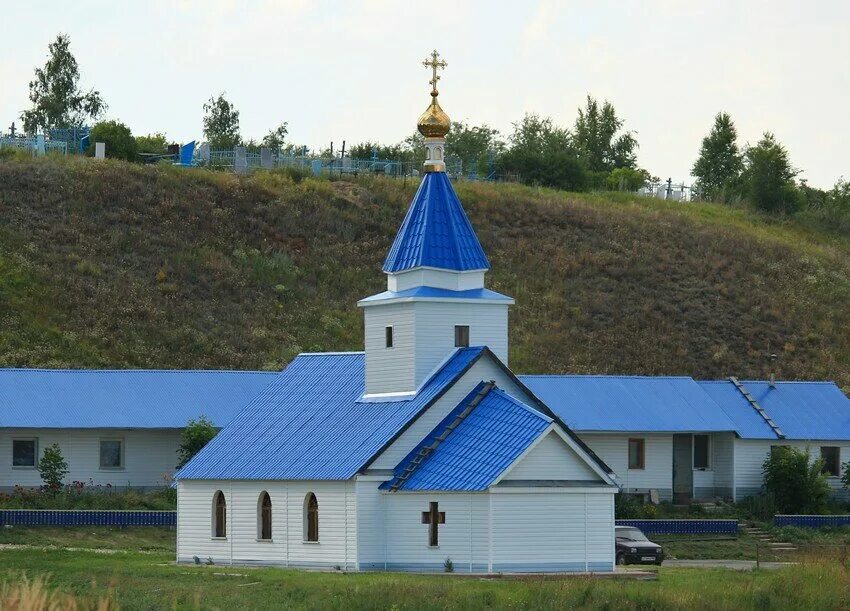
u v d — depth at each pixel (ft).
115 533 333.62
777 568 288.30
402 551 269.03
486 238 631.97
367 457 271.08
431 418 277.44
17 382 392.68
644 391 417.08
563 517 266.57
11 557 273.13
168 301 535.19
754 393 433.48
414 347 285.02
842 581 247.29
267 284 563.07
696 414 410.31
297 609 213.87
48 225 562.66
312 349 526.16
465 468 265.95
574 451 268.41
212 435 378.53
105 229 570.87
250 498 290.15
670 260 639.76
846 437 421.59
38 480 380.78
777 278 643.04
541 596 221.87
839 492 418.92
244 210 609.83
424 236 289.74
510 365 530.68
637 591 229.04
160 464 391.24
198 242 579.48
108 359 490.08
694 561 331.16
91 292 526.16
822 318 612.29
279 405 310.86
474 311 290.35
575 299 595.06
